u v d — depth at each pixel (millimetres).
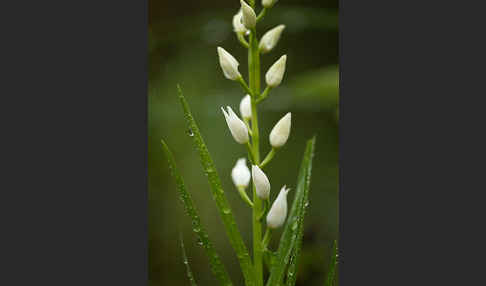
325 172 609
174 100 622
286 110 608
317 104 591
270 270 461
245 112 465
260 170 442
